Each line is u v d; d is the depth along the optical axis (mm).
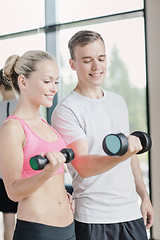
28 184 1286
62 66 3971
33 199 1462
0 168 1414
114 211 1779
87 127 1805
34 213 1452
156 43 3414
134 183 1914
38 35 4125
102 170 1484
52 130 1654
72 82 3941
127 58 3646
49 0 3992
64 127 1776
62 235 1506
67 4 3916
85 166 1556
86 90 1878
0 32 4383
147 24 3455
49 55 1596
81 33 1845
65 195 1593
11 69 1601
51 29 4000
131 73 3645
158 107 3408
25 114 1566
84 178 1768
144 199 1997
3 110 3188
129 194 1840
